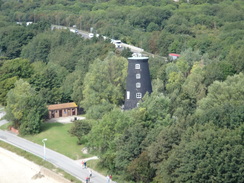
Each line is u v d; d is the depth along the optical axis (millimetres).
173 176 194625
